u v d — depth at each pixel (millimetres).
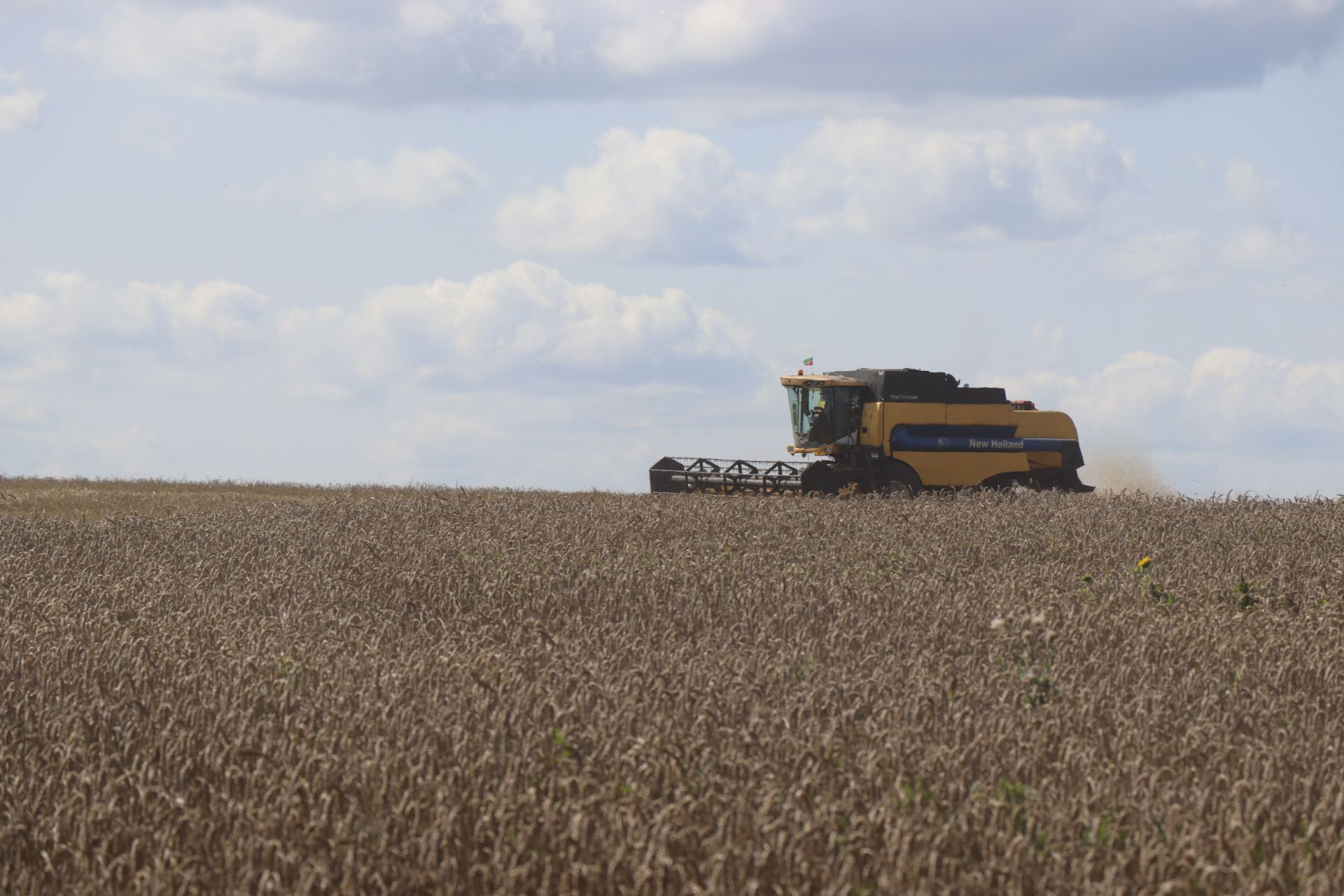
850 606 46156
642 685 31703
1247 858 22062
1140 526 71438
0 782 26141
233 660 35344
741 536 68750
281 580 52219
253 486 126562
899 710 30031
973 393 112000
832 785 24922
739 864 21438
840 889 20031
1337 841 23609
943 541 65875
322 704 30906
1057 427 115500
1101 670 36469
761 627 42719
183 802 24078
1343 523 73125
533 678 33812
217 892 21719
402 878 21312
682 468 113062
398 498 93062
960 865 21531
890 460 109625
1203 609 47375
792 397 116438
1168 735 29891
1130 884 21438
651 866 21000
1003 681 34312
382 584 52469
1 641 39969
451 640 39219
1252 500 85438
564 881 21328
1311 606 49969
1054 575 54500
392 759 25938
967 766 26562
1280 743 29109
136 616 45375
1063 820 23219
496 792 24641
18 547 65312
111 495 106062
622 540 66625
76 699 31938
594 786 24594
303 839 22688
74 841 23016
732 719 29641
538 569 56125
